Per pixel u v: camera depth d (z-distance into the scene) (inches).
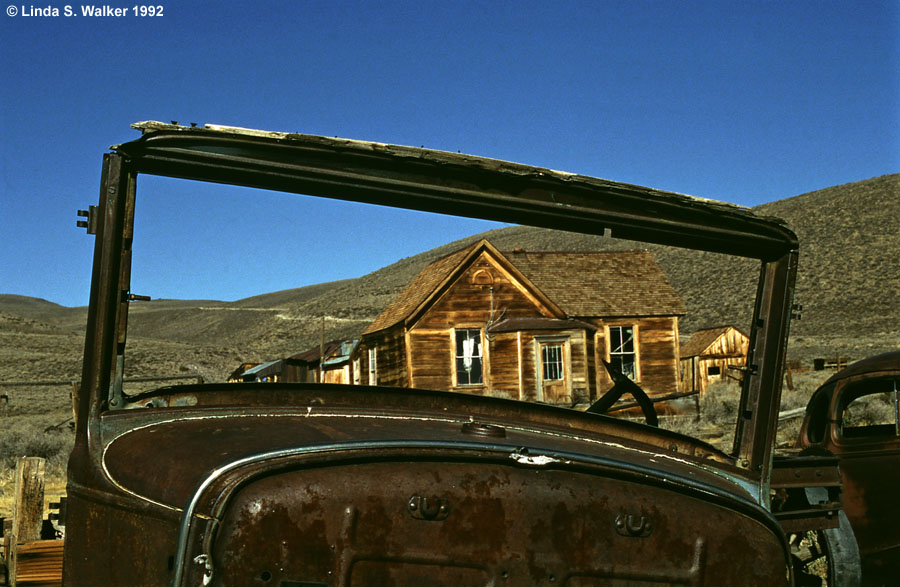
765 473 127.5
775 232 128.6
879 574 267.9
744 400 131.5
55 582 210.2
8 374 2484.0
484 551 94.2
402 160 109.7
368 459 92.0
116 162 103.7
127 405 110.3
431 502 92.5
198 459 93.2
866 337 2999.5
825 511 152.7
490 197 114.6
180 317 6860.2
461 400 131.5
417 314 1156.5
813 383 1293.1
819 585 165.5
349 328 4933.6
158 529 89.9
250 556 84.1
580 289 1261.1
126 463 100.4
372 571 89.3
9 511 396.8
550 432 125.4
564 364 1170.6
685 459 126.4
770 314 130.6
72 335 3868.1
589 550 99.3
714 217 125.2
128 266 107.7
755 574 108.9
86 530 103.2
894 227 4062.5
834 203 4591.5
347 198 112.3
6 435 735.7
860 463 275.0
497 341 1160.2
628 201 120.4
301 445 91.4
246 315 6269.7
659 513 104.0
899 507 264.2
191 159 103.1
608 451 118.3
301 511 86.9
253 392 120.1
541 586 96.2
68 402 1839.3
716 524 107.0
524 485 97.5
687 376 1614.2
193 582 81.7
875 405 335.0
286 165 106.1
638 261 1353.3
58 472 564.7
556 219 118.8
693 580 104.3
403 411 121.7
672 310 1251.2
